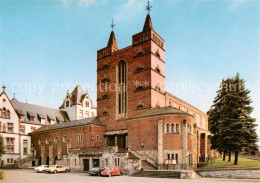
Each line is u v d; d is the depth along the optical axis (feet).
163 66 202.28
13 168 222.07
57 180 114.62
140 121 168.96
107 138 200.75
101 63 219.61
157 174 129.80
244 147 136.67
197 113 285.02
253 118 139.54
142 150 163.32
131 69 196.95
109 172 134.00
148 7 205.46
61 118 308.60
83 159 175.11
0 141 168.76
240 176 115.55
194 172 120.67
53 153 224.33
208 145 221.25
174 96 224.33
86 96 335.67
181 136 152.25
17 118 251.19
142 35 195.21
